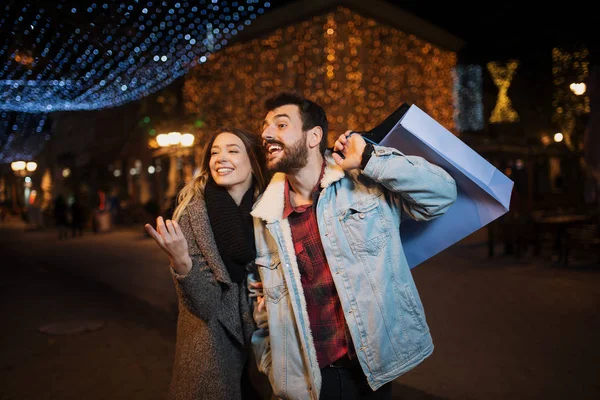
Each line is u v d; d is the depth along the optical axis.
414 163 1.87
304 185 2.11
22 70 11.75
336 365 2.04
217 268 2.20
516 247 10.28
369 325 1.91
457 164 1.95
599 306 6.09
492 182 2.01
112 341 5.44
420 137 1.93
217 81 19.08
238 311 2.32
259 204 2.11
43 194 28.75
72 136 28.94
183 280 2.13
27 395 4.04
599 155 8.54
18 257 13.57
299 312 1.98
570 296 6.67
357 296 1.93
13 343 5.46
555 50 19.22
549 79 22.89
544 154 20.16
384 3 16.81
